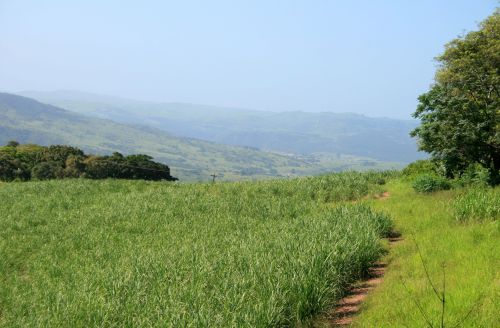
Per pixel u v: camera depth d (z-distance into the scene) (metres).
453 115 23.34
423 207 19.69
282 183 33.53
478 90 25.42
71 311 10.21
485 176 22.53
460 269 10.22
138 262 13.88
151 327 8.48
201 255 13.77
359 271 11.73
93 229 23.33
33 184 39.38
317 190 29.62
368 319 8.48
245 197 29.27
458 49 29.42
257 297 9.06
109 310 9.80
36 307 12.15
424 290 9.30
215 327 7.91
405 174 32.91
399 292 9.51
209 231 20.62
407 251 13.20
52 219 26.16
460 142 23.23
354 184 30.42
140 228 22.88
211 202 28.05
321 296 9.31
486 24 30.48
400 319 8.07
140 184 38.91
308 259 10.59
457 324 6.91
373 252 12.57
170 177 100.38
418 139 25.66
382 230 15.88
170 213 25.66
